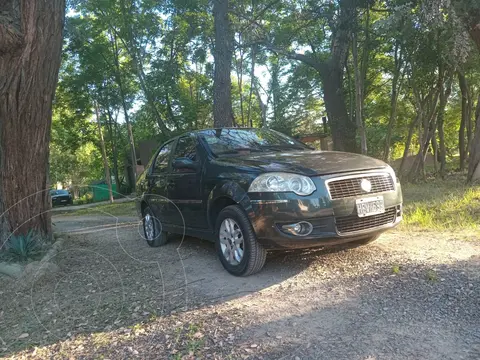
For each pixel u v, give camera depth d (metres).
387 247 5.10
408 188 13.11
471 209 7.28
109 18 21.52
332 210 4.07
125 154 33.44
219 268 5.00
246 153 5.25
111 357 3.03
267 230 4.13
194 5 18.14
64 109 29.42
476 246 4.83
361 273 4.22
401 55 14.88
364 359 2.64
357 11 12.86
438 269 4.05
